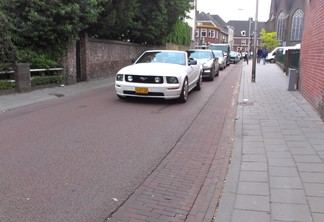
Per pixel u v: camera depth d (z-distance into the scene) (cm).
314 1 1045
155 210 390
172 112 918
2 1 1288
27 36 1337
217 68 2183
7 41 1165
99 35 1994
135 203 405
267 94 1266
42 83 1338
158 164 532
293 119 826
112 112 894
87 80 1702
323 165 514
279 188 437
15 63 1190
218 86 1598
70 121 785
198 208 397
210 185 461
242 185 448
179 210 392
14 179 461
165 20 2459
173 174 495
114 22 1798
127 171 499
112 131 706
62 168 503
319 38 921
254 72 1742
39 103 1036
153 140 654
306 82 1138
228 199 411
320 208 384
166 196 425
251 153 575
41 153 564
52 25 1327
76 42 1614
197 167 526
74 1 1368
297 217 366
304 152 574
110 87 1474
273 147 605
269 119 830
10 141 625
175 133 709
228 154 588
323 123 780
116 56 2045
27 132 687
